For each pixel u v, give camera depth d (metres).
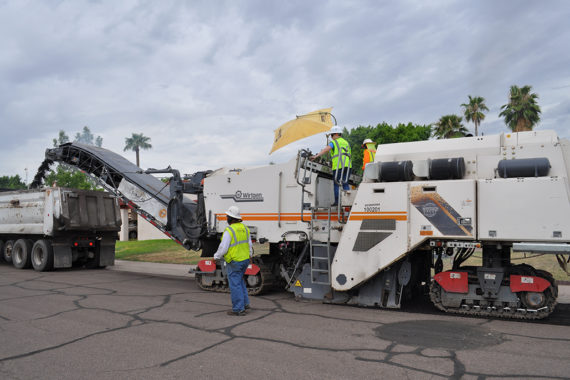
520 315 6.66
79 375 4.42
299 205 8.77
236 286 7.21
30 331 6.16
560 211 6.14
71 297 8.95
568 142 6.57
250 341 5.59
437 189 6.94
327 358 4.88
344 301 8.02
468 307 7.07
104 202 15.04
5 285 10.76
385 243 7.29
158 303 8.28
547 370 4.41
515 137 7.00
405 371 4.43
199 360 4.84
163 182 13.25
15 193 15.48
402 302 8.29
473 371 4.41
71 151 13.90
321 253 8.23
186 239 10.70
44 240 14.09
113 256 15.42
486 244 6.68
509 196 6.47
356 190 8.05
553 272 10.95
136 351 5.20
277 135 7.95
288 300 8.69
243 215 9.49
